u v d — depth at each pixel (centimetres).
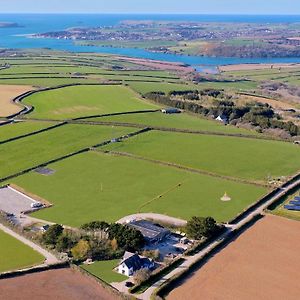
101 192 15962
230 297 9862
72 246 11975
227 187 16400
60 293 9950
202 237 12462
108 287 10150
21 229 13062
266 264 11219
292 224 13475
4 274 10562
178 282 10444
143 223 13288
